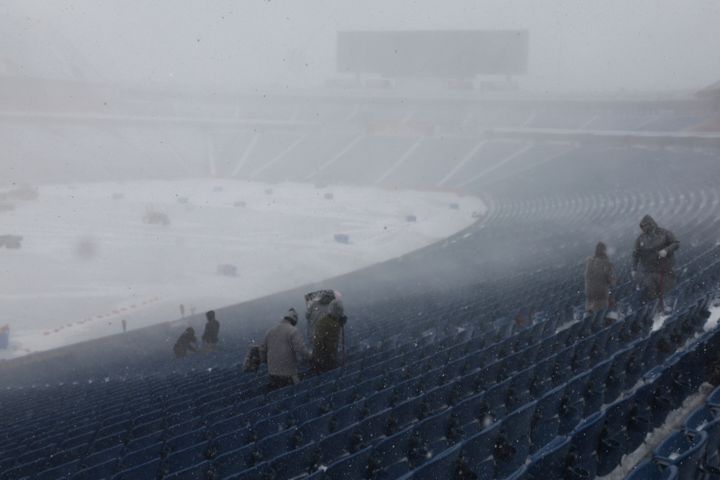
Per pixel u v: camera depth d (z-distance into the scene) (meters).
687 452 3.68
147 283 43.56
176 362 20.70
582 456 4.75
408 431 5.40
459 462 4.67
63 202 77.00
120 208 73.69
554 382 7.66
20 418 13.15
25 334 33.69
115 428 9.52
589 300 11.68
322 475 4.74
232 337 24.55
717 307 11.29
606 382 6.92
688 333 9.01
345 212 73.19
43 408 14.21
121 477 6.20
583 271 19.91
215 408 9.62
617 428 5.21
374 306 24.89
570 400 6.03
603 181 74.50
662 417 5.89
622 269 17.25
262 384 11.32
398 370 8.93
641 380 7.63
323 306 11.48
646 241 12.01
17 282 43.34
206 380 13.70
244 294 41.19
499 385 6.57
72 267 47.38
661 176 68.50
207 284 43.50
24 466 8.09
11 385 23.62
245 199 82.69
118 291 41.72
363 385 8.38
